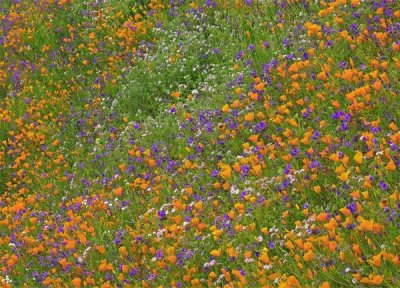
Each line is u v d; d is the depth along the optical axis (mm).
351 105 6098
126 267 5957
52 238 7559
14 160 10695
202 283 5484
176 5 11906
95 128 9883
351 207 4895
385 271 4312
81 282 6637
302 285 4660
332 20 8219
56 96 11695
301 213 5531
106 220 7324
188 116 8344
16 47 13742
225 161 7141
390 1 7594
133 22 11945
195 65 9930
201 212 6246
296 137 6543
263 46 8836
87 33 12633
